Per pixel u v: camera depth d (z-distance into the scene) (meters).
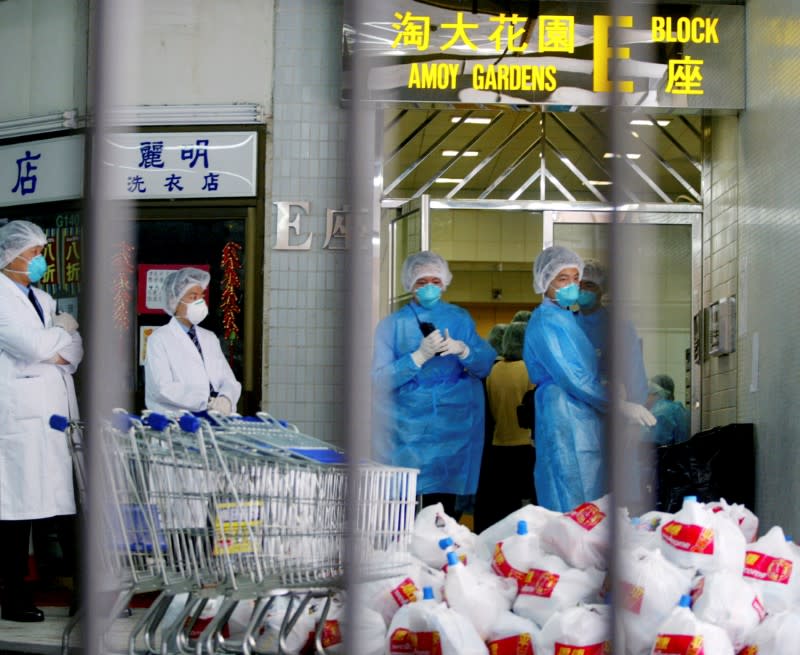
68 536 6.72
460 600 4.36
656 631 4.24
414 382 7.17
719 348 7.73
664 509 7.07
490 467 7.30
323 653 4.30
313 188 7.33
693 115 7.87
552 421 6.88
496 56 7.25
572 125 7.84
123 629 5.80
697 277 7.95
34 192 7.53
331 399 7.22
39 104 7.55
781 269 6.96
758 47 7.26
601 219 7.86
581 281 7.46
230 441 4.32
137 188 7.34
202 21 7.36
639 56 7.39
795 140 6.77
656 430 7.89
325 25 7.38
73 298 7.38
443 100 7.25
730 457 7.16
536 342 6.93
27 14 7.60
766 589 4.46
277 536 4.24
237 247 7.32
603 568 4.45
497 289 7.89
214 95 7.36
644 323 7.90
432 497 7.19
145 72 7.38
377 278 7.58
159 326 7.22
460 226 7.82
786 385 6.89
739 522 5.03
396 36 7.23
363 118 7.37
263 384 7.25
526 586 4.44
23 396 6.45
